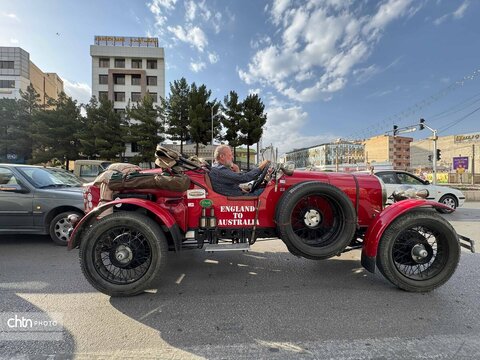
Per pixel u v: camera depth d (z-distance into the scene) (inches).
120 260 125.5
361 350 88.3
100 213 130.8
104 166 471.2
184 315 109.4
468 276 147.6
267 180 143.7
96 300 121.8
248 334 96.8
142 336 95.7
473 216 354.3
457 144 2741.1
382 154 3233.3
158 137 1188.5
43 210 206.2
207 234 143.4
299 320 105.7
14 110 1168.8
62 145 1103.6
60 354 86.6
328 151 3034.0
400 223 129.0
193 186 140.1
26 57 2295.8
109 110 1159.6
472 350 88.0
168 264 169.3
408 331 98.3
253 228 142.6
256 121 1246.9
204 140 1269.7
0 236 237.6
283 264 169.6
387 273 129.3
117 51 1915.6
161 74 1979.6
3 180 209.6
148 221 126.3
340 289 133.4
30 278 146.1
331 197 135.1
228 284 139.6
